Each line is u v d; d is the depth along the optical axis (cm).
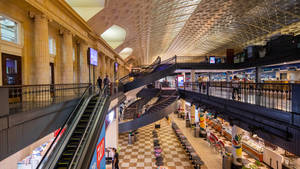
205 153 1070
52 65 866
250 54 1472
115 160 839
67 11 829
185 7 1541
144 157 1066
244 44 2998
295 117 357
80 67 1138
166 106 1223
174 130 1596
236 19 1941
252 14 1802
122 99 1326
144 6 1291
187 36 2591
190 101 1202
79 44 1145
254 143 1034
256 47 1452
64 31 896
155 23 1856
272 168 853
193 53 4316
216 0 1403
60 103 575
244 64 1559
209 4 1494
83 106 662
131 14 1349
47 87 685
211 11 1686
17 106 504
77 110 691
